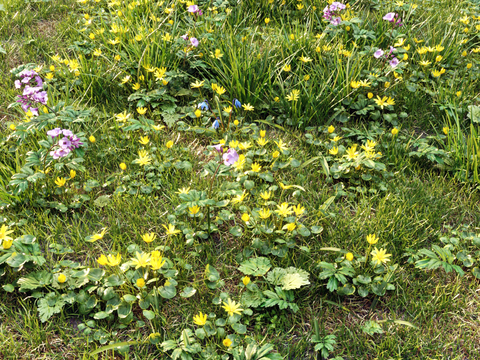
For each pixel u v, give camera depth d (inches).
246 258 93.7
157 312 79.8
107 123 131.4
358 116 140.6
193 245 96.4
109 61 146.3
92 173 115.8
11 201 100.0
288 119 135.0
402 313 87.0
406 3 195.9
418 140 126.0
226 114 133.7
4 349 76.5
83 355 75.8
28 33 170.7
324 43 163.0
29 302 84.8
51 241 96.6
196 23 164.9
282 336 81.0
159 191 110.7
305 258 94.3
